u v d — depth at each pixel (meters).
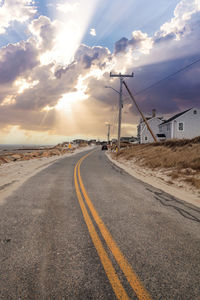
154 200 5.10
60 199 4.92
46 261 2.15
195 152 12.09
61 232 2.96
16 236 2.79
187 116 33.16
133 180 8.18
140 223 3.43
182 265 2.14
